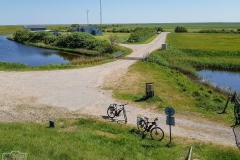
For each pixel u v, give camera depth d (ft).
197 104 75.31
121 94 84.12
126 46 223.92
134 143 48.96
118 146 47.06
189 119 64.03
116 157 40.68
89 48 241.14
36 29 536.83
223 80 132.26
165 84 97.14
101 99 79.20
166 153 45.29
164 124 60.59
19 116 64.54
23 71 119.44
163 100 77.66
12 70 120.78
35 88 91.04
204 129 58.39
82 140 47.93
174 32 454.40
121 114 66.54
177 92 86.99
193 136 54.44
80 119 61.82
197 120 63.57
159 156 43.88
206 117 65.72
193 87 99.19
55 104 74.28
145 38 304.71
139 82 99.50
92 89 90.58
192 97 82.48
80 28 361.10
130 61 147.13
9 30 591.78
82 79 105.40
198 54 200.34
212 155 46.09
